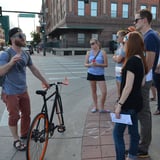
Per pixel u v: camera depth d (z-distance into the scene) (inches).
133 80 118.6
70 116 232.5
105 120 216.5
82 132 192.4
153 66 142.0
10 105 158.7
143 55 123.3
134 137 131.7
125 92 119.0
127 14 1727.4
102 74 232.1
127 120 121.2
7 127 208.7
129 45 122.0
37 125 145.3
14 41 155.1
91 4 1617.9
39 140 146.4
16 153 161.9
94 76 232.7
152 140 171.3
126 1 1712.6
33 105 273.9
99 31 1647.4
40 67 698.2
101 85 233.0
